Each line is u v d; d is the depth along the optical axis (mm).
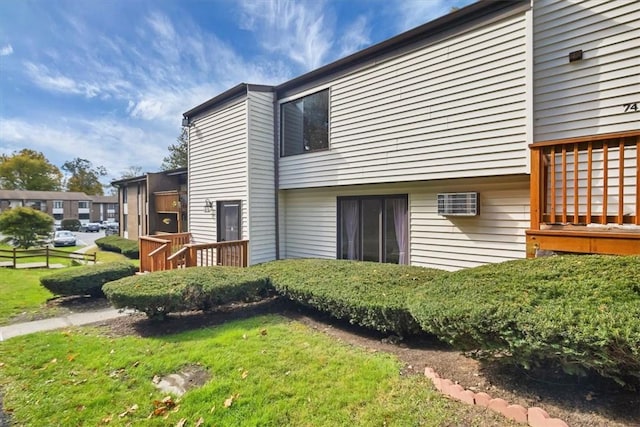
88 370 3582
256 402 2820
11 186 49750
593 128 4473
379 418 2508
